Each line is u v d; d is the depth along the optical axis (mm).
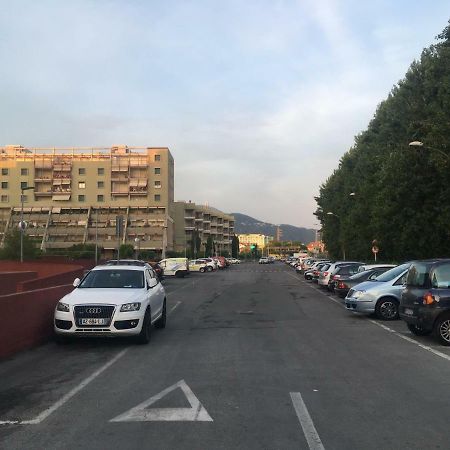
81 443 5434
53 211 120312
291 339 12406
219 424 6016
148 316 11930
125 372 8836
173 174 132375
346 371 8867
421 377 8422
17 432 5797
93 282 12680
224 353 10562
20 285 19750
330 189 70875
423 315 11688
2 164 121875
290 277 50594
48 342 12008
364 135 54500
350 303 16750
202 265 67188
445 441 5453
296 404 6836
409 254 35625
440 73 32938
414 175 31734
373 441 5449
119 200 121250
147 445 5355
